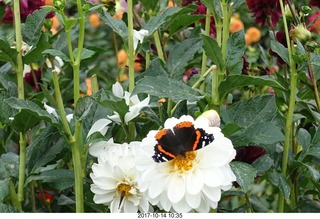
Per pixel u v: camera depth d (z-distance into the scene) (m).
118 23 1.07
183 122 0.85
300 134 1.04
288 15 1.06
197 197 0.84
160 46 1.21
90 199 1.01
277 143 1.11
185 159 0.85
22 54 1.04
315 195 1.21
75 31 1.33
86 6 0.94
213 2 1.02
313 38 1.08
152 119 1.00
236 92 1.50
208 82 1.06
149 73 1.08
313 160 1.08
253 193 1.52
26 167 1.04
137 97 1.01
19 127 0.98
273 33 1.18
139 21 1.32
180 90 0.95
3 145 1.08
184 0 1.36
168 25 1.20
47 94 1.11
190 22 1.24
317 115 1.04
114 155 0.93
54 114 1.00
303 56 0.99
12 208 0.95
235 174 0.89
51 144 1.02
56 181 1.00
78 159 0.94
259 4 1.18
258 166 1.02
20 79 1.02
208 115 0.89
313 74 1.08
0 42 0.99
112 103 0.95
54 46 1.32
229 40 1.00
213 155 0.85
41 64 1.35
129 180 0.91
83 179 0.97
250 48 1.63
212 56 0.97
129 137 1.04
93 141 0.95
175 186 0.84
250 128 0.96
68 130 0.93
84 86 1.49
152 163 0.85
